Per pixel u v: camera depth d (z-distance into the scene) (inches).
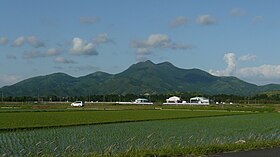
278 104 7101.4
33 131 1665.8
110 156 770.8
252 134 1568.7
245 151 847.7
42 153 994.1
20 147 1127.0
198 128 1898.4
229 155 784.3
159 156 762.8
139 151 795.4
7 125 1908.2
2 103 7224.4
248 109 4746.6
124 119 2600.9
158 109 4862.2
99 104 6953.7
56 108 4795.8
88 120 2426.2
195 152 796.6
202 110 4694.9
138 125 2100.1
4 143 1223.5
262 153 815.7
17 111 3609.7
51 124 2014.0
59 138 1386.6
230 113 3831.2
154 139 1357.0
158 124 2186.3
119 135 1513.3
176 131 1712.6
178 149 818.2
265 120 2640.3
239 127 1977.1
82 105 5772.6
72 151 1032.2
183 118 2839.6
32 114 3090.6
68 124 2022.6
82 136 1464.1
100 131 1695.4
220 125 2122.3
